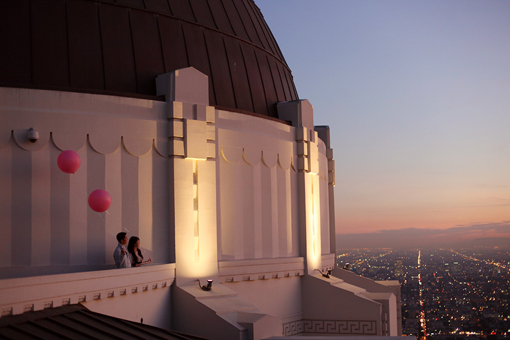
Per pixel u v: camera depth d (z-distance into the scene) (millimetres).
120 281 13898
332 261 25094
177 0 19547
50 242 13891
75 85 15422
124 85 16391
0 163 13383
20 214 13531
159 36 18000
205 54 19234
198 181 16750
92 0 16844
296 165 21312
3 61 14688
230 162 18125
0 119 13438
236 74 20234
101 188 14859
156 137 16047
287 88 23656
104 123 15008
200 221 16688
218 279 17094
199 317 15211
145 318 14922
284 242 20328
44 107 14062
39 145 13867
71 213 14273
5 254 13242
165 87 16641
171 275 15844
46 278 11867
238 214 18297
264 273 18844
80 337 10750
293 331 20500
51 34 15641
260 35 23016
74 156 13414
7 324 10500
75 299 12672
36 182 13812
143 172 15789
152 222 15867
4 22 15164
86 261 14414
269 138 19766
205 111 17031
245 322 14562
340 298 20766
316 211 22328
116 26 17016
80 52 15891
